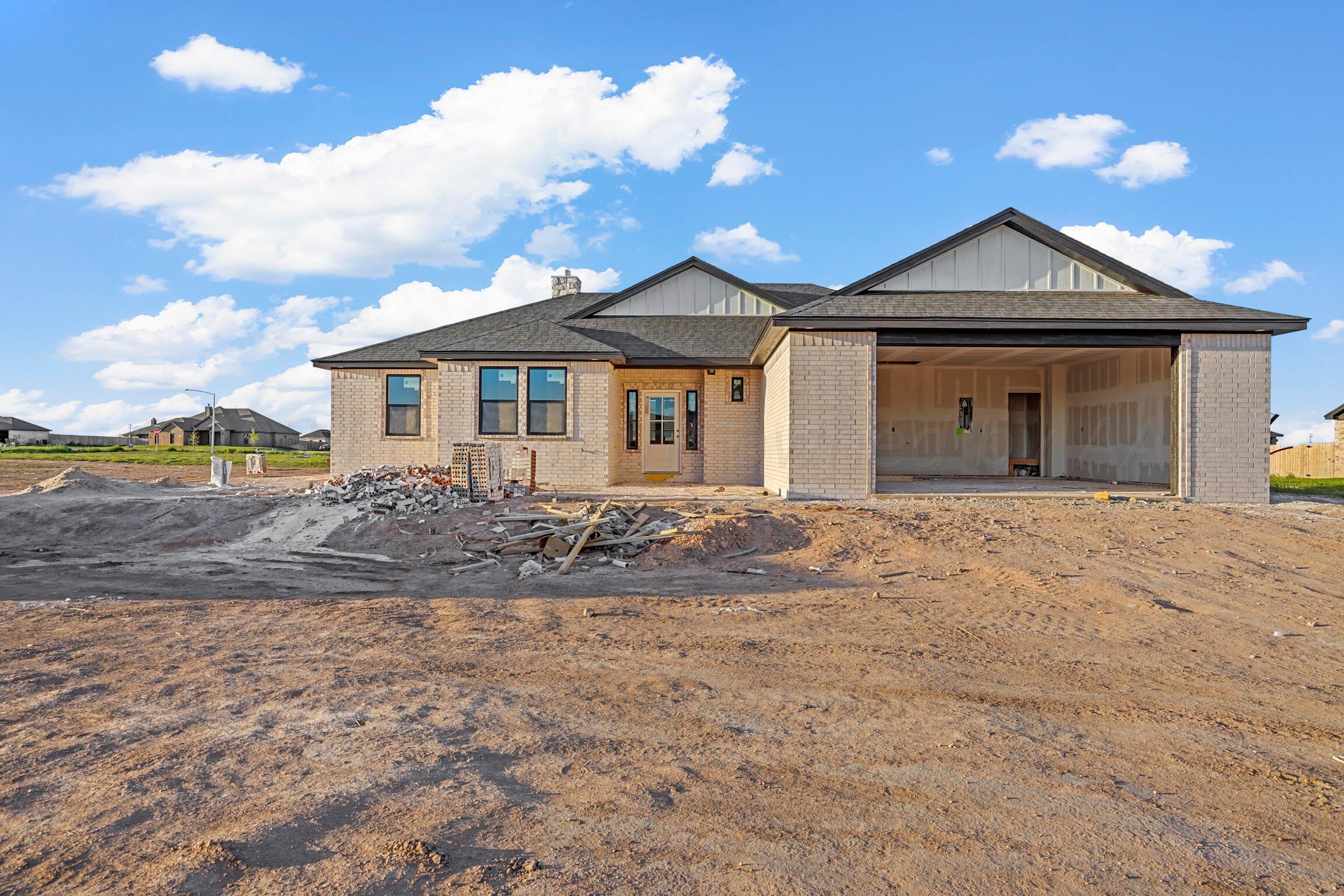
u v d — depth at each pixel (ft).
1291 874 9.73
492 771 12.37
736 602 25.64
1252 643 21.09
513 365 58.59
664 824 10.73
